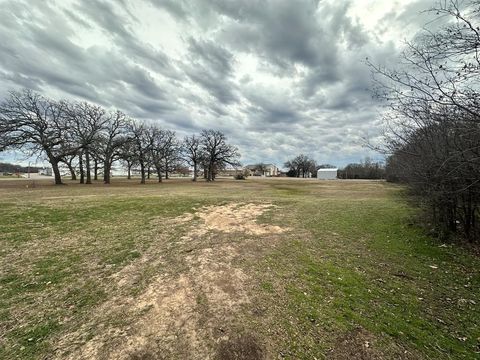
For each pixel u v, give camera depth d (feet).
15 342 10.77
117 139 122.42
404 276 17.48
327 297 14.47
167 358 9.91
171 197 54.70
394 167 28.32
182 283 16.02
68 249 21.86
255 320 12.23
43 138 96.27
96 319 12.35
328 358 10.02
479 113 12.74
